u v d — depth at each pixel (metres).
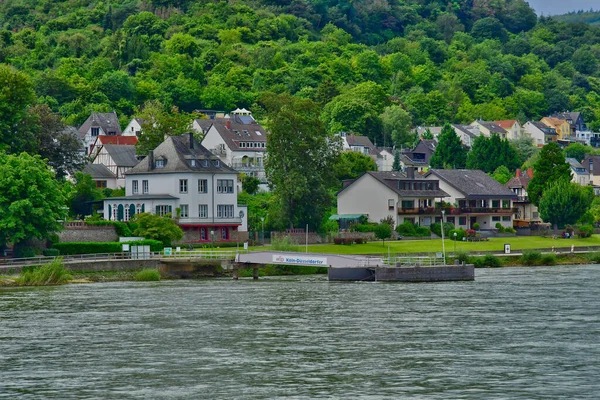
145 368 161.75
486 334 189.75
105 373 158.38
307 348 176.88
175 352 174.38
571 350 173.50
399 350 174.38
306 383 150.88
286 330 195.88
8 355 172.25
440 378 153.25
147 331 195.75
